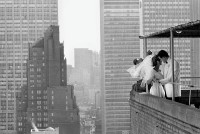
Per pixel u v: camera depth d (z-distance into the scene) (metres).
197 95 16.19
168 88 14.70
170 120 10.98
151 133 13.62
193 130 9.13
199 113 8.83
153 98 13.40
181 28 12.10
